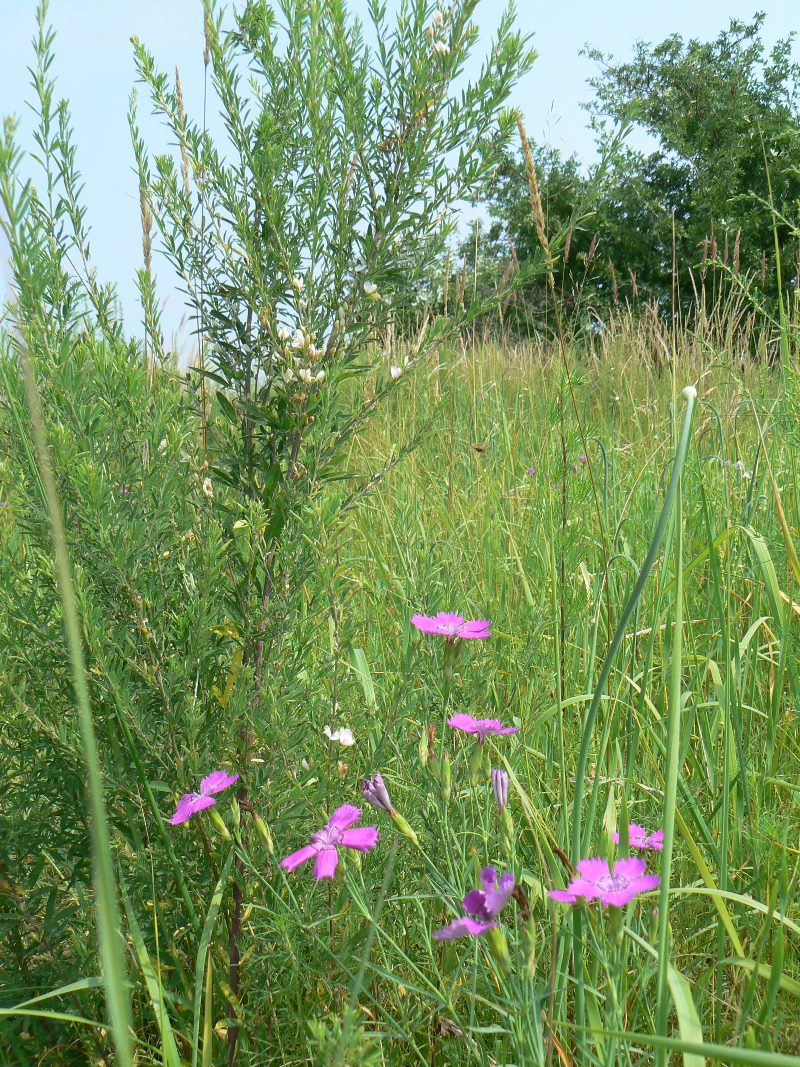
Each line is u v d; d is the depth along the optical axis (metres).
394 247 1.96
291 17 1.92
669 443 3.99
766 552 2.40
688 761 2.38
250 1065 1.53
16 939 1.74
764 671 2.86
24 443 1.66
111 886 0.92
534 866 1.81
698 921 1.89
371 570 3.32
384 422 4.86
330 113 1.93
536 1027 1.22
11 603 1.77
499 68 1.87
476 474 4.58
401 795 1.96
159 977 1.51
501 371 6.73
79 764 1.72
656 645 2.78
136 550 1.68
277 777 1.79
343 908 1.67
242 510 1.83
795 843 2.02
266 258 1.99
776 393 4.38
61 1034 1.71
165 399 1.78
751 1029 1.29
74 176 1.87
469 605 2.84
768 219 13.32
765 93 17.94
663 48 18.48
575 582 2.79
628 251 16.78
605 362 6.23
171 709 1.70
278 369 1.96
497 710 2.38
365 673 2.22
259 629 1.85
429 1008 1.58
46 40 1.78
